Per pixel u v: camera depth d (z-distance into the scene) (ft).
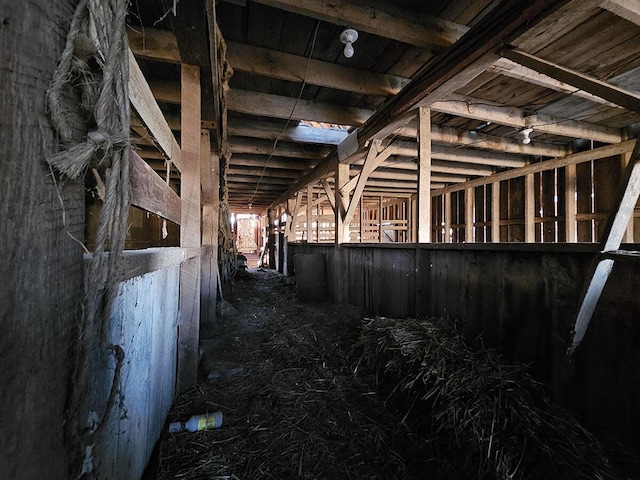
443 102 8.43
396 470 4.33
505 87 8.27
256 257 52.37
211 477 4.06
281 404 5.91
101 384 2.10
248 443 4.80
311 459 4.52
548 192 15.34
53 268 1.41
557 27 4.72
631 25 5.73
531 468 3.58
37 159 1.30
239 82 8.87
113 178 1.72
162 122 4.23
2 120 1.16
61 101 1.42
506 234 17.79
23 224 1.24
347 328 9.89
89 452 1.85
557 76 4.74
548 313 4.76
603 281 3.81
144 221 14.26
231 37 6.89
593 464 3.47
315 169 16.75
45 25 1.33
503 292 5.60
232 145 13.67
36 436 1.30
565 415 4.17
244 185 23.70
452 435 4.45
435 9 5.94
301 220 28.35
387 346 6.63
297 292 15.40
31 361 1.27
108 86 1.57
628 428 3.71
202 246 11.10
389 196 26.40
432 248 7.54
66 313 1.51
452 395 4.69
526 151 13.64
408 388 5.64
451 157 14.90
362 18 5.58
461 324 6.65
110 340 2.32
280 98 9.66
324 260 15.55
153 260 3.27
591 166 13.37
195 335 6.37
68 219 1.53
